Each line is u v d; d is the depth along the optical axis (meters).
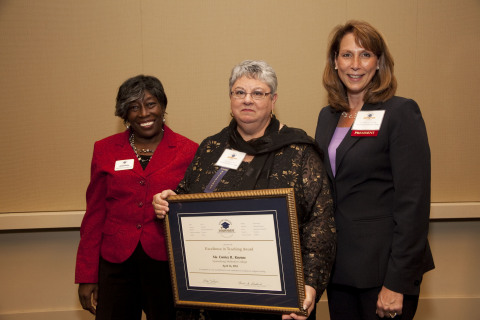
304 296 1.18
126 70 2.58
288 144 1.34
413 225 1.34
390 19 2.59
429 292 2.79
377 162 1.42
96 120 2.60
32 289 2.69
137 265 1.73
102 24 2.55
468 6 2.60
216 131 2.63
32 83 2.56
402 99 1.43
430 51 2.62
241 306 1.26
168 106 2.61
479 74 2.63
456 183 2.70
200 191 1.40
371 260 1.43
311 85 2.62
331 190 1.52
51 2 2.52
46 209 2.63
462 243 2.76
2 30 2.52
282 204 1.18
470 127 2.67
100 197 1.81
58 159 2.61
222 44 2.59
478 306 2.76
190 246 1.32
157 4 2.55
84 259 1.81
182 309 1.44
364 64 1.48
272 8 2.57
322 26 2.59
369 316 1.46
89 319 2.71
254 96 1.35
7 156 2.59
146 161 1.79
